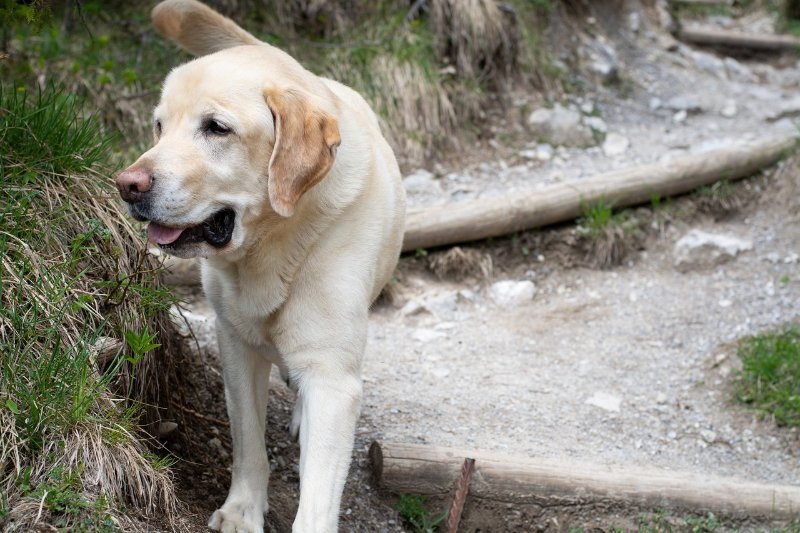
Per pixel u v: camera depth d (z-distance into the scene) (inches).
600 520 149.7
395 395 179.0
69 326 117.0
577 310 222.2
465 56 289.4
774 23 415.2
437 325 212.2
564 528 148.6
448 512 148.3
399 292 220.5
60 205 127.3
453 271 230.1
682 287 229.9
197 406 149.1
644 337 210.7
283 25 280.2
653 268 238.4
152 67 252.4
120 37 257.6
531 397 185.6
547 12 334.3
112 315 124.7
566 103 306.0
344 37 284.8
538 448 166.2
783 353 192.4
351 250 119.8
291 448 154.6
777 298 221.3
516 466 150.8
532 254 238.2
